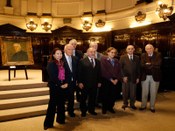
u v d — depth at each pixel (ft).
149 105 19.44
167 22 28.32
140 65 18.07
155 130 13.65
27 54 26.16
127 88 18.34
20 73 31.60
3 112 16.39
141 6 33.83
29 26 41.57
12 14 40.88
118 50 38.58
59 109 14.73
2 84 20.39
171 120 15.51
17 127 14.33
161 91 25.43
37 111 16.98
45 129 13.84
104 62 17.35
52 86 13.99
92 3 42.83
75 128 14.02
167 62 25.57
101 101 18.92
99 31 41.78
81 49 42.86
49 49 42.83
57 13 44.27
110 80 17.11
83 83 16.34
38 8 43.29
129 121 15.33
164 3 29.45
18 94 19.10
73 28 42.65
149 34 31.86
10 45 25.38
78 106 18.93
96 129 13.84
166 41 28.73
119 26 38.83
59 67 14.30
